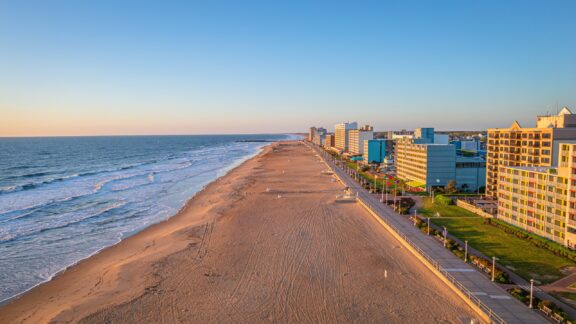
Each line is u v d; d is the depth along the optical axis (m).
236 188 119.75
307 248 61.50
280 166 188.25
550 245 60.78
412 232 68.25
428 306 42.44
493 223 76.19
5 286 49.41
